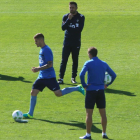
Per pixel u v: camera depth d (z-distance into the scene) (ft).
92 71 103.81
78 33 173.27
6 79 187.42
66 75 198.70
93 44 304.91
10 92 161.99
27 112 132.36
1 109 135.95
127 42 312.29
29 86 173.37
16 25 383.45
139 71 207.82
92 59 105.29
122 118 126.82
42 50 123.24
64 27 172.24
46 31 359.05
